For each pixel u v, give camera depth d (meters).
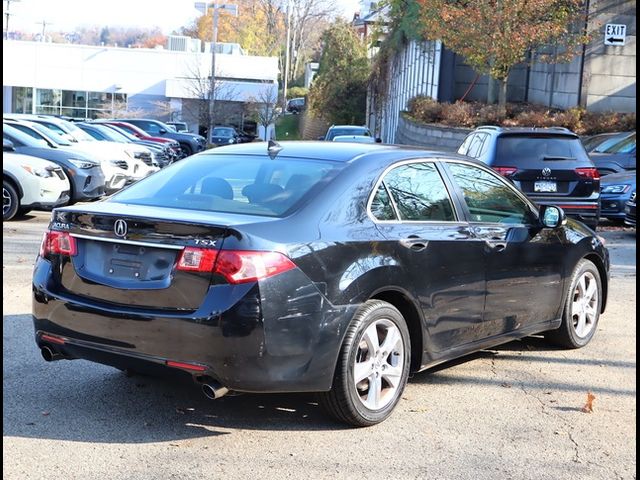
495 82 26.38
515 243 5.84
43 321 4.75
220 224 4.27
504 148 11.75
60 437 4.46
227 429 4.66
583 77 22.98
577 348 6.70
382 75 42.22
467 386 5.61
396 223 5.02
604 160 16.86
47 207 13.57
